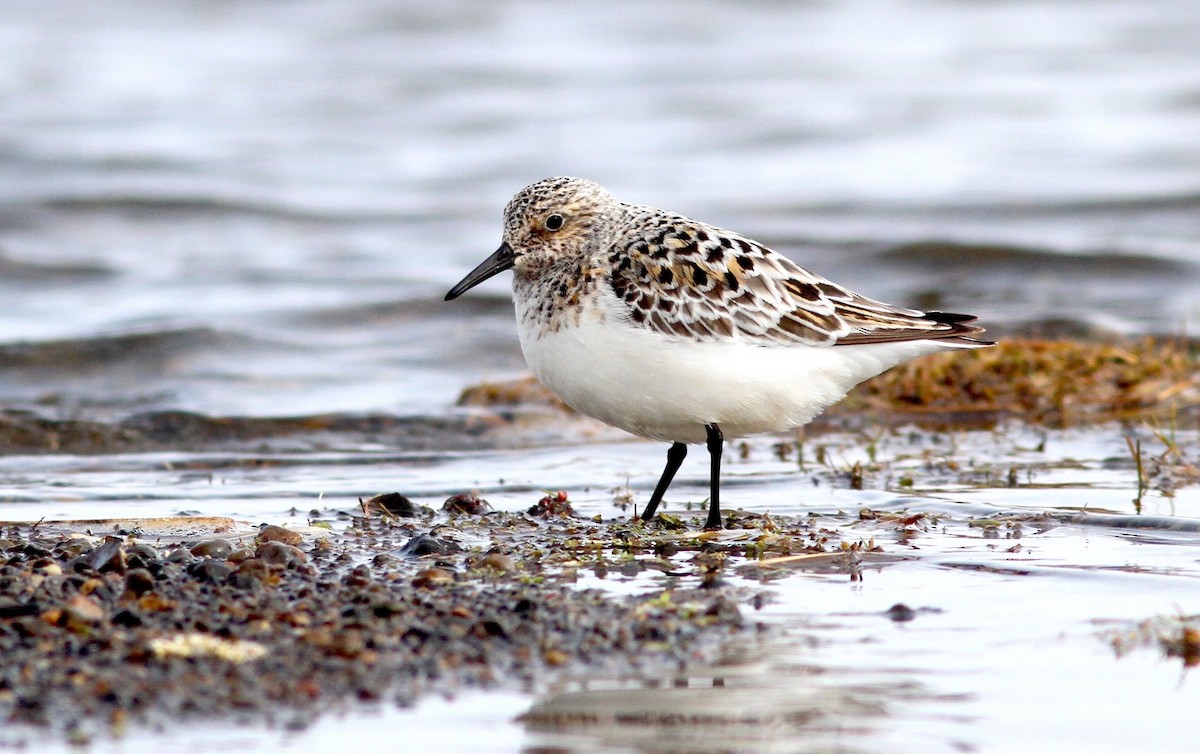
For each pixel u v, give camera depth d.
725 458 13.51
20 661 6.95
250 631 7.46
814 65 38.94
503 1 44.88
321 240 26.22
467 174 29.91
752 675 7.11
